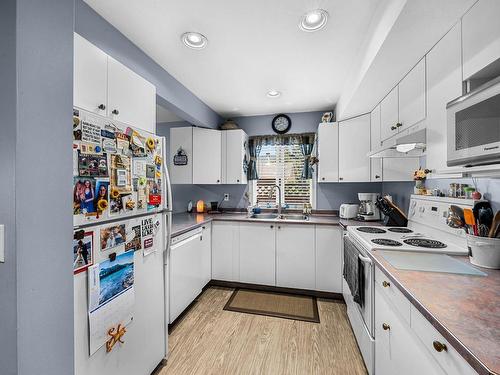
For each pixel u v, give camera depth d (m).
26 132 0.76
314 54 1.90
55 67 0.86
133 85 1.40
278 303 2.51
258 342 1.88
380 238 1.72
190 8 1.41
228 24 1.55
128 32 1.63
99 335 1.08
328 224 2.58
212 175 3.16
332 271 2.60
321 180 2.82
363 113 2.60
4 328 0.75
